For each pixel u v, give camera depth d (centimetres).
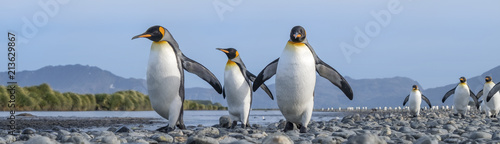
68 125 1711
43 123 1780
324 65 1117
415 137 930
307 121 1098
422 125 1359
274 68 1191
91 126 1708
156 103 1120
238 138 876
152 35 1073
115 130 1273
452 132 1120
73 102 4759
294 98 1055
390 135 992
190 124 2047
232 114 1380
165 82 1091
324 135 934
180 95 1123
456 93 2384
